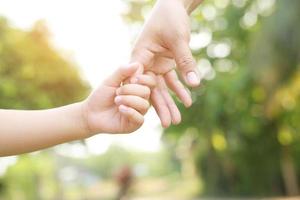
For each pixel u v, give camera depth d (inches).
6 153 73.2
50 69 289.6
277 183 944.9
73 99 304.5
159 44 72.7
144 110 70.0
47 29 296.5
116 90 71.4
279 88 541.3
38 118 73.7
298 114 703.1
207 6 569.3
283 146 825.5
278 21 514.0
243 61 568.7
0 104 272.7
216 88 497.0
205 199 988.6
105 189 1210.0
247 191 987.3
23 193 884.0
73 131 73.2
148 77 70.6
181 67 71.6
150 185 1800.0
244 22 589.9
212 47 563.8
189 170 1373.0
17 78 277.9
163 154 2151.8
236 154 840.3
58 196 663.8
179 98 74.7
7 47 277.0
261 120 585.9
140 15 413.4
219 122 510.9
